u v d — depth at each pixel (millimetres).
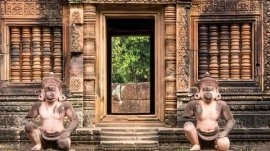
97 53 16844
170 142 16375
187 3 16656
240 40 16906
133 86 26781
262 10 16812
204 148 14031
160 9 16891
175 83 16703
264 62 16797
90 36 16672
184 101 16625
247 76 16844
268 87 16766
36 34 16906
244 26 16875
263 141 16547
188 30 16688
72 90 16609
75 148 16312
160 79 16859
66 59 16891
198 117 14125
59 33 16922
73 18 16594
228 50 16906
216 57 16906
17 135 16578
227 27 16938
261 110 16719
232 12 16828
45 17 16859
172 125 16688
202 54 16922
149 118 16922
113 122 16938
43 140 13961
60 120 14133
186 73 16656
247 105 16703
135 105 26781
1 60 16797
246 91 16750
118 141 16344
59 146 13922
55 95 14211
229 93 16750
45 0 16859
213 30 16922
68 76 16844
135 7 16812
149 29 18672
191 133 13930
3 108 16734
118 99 26875
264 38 16797
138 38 32938
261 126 16656
